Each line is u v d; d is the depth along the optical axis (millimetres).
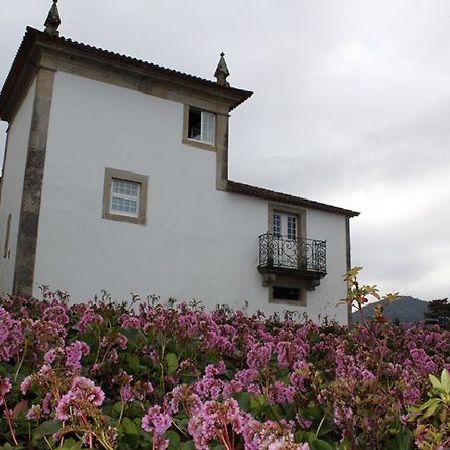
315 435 2229
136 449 2184
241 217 15492
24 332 3287
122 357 3461
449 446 1923
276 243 15867
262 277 15500
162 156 14281
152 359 3510
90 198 12844
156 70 14195
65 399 2055
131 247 13227
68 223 12414
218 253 14734
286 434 1844
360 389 2375
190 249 14219
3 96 16047
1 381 2350
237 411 1971
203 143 15195
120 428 2203
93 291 12398
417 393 2707
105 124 13461
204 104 15430
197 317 4859
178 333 4094
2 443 2330
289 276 16000
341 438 2416
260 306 15211
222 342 4012
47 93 12750
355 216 18219
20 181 13156
